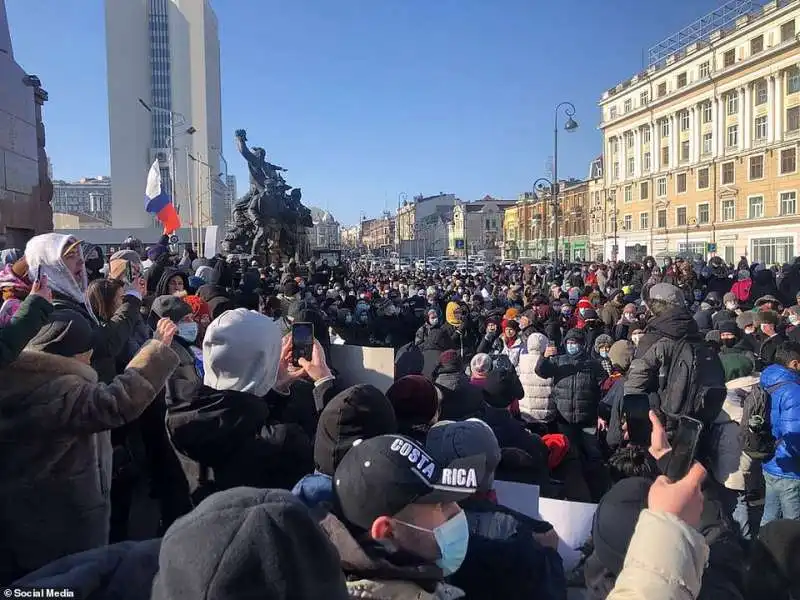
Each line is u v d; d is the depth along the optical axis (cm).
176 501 301
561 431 555
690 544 160
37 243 354
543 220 8344
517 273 3116
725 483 430
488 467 262
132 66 7575
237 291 789
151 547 163
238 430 267
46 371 236
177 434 271
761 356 686
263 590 108
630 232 7319
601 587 216
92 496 244
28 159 1064
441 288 2223
